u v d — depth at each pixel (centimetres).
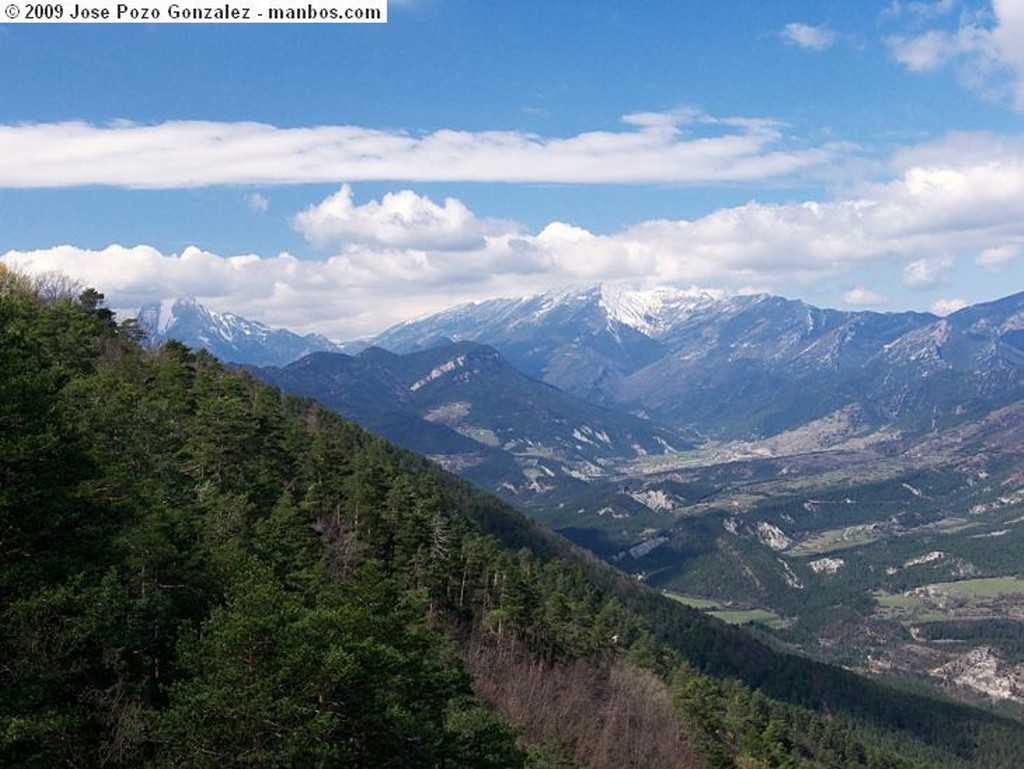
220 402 7694
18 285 10375
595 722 9375
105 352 9506
